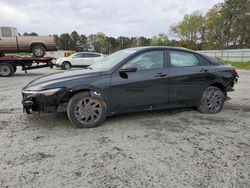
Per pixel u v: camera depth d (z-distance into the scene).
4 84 10.53
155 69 5.02
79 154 3.48
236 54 39.03
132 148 3.69
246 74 17.77
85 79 4.48
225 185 2.76
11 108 6.00
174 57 5.32
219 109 5.80
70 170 3.05
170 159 3.36
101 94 4.55
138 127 4.64
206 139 4.09
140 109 4.95
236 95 8.11
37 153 3.50
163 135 4.24
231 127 4.72
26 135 4.18
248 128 4.68
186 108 6.12
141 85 4.83
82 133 4.29
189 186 2.73
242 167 3.16
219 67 5.80
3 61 13.93
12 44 14.54
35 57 14.88
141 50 5.00
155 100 5.03
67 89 4.37
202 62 5.66
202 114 5.62
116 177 2.90
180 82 5.23
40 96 4.30
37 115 5.33
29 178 2.86
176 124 4.86
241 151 3.64
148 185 2.74
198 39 73.88
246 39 61.44
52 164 3.19
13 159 3.31
